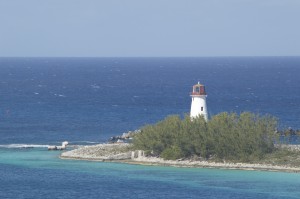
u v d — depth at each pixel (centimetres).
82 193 19888
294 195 19800
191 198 19350
